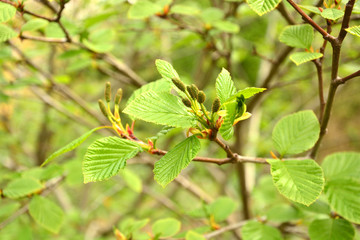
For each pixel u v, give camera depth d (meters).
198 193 1.16
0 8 0.59
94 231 1.55
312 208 0.65
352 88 2.17
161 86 0.59
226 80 0.55
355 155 0.66
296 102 1.91
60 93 1.16
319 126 0.62
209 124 0.54
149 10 0.74
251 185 1.22
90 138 1.15
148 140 0.55
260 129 1.74
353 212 0.62
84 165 0.53
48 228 0.73
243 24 1.50
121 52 1.55
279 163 0.57
